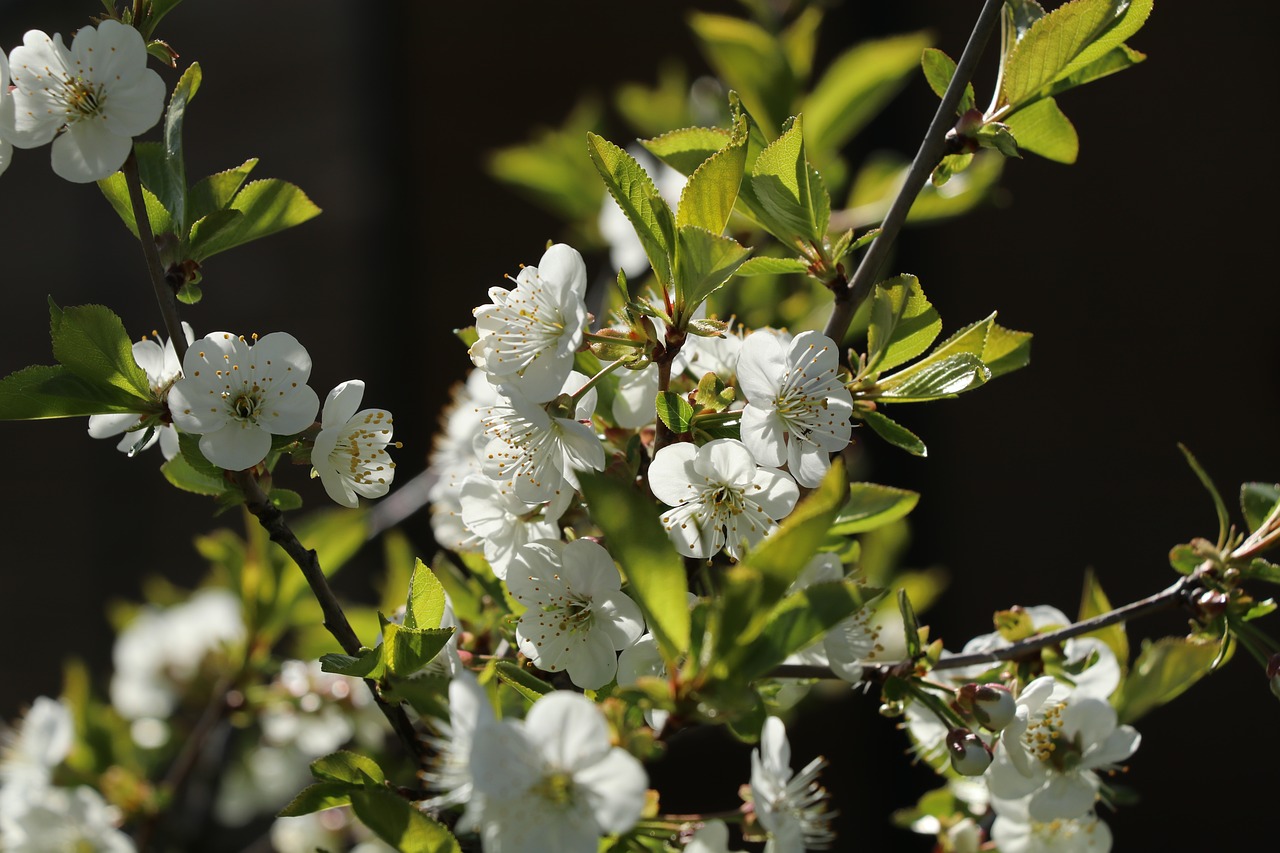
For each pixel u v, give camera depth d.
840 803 1.62
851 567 0.92
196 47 1.80
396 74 1.72
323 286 1.74
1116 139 1.77
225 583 1.04
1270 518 0.86
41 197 1.88
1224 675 1.72
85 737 1.00
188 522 1.83
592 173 1.09
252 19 1.79
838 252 0.86
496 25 1.72
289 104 1.77
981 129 0.85
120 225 1.88
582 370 0.86
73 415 0.84
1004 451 1.74
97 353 0.83
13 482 1.86
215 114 1.79
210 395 0.83
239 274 1.76
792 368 0.84
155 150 0.85
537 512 0.85
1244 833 1.69
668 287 0.84
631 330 0.84
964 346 0.85
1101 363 1.75
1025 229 1.75
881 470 1.67
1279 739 1.70
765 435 0.84
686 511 0.84
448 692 0.82
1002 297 1.74
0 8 1.46
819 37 1.58
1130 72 1.77
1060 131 0.87
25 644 1.83
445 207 1.73
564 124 1.70
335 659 0.83
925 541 1.69
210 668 1.06
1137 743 0.86
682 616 0.80
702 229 0.82
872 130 1.57
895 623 0.98
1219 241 1.76
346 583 1.56
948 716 0.85
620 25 1.70
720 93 1.12
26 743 0.99
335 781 0.83
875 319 0.85
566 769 0.80
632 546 0.80
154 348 0.85
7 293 1.89
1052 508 1.73
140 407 0.84
